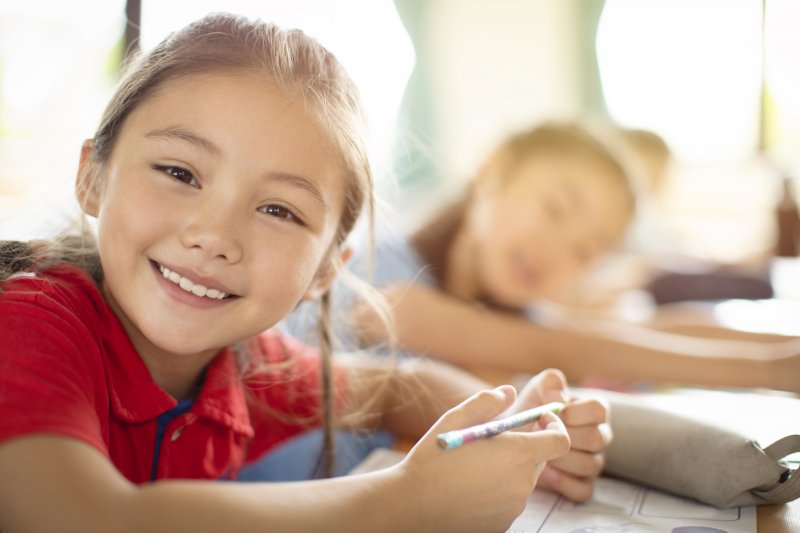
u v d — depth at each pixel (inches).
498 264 57.7
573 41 127.6
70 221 28.8
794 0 122.1
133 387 24.4
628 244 73.1
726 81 126.6
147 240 23.4
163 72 24.8
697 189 126.4
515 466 21.2
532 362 48.5
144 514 15.7
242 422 28.3
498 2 126.5
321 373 33.9
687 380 45.0
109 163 25.4
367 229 34.5
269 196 24.0
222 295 24.0
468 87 126.7
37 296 21.9
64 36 88.3
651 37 127.7
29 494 16.1
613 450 28.3
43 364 19.0
